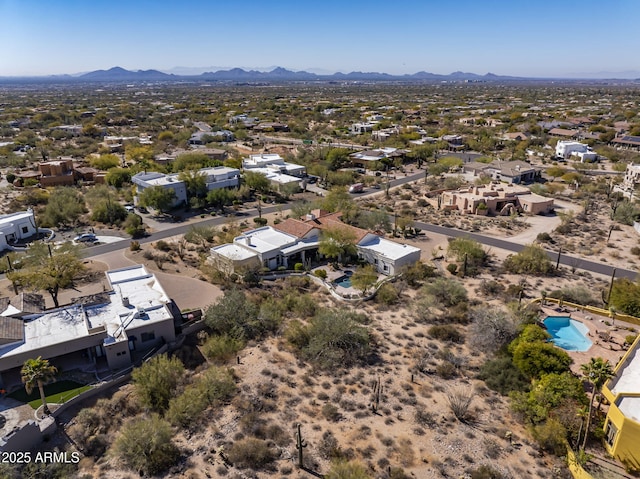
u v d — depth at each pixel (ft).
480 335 165.68
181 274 228.22
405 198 372.99
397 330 178.19
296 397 139.33
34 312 168.14
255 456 115.14
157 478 110.73
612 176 436.35
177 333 172.14
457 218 324.60
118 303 176.96
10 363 141.38
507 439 122.21
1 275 225.97
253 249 236.22
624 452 110.93
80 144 581.53
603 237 279.90
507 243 274.98
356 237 247.09
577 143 526.57
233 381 144.56
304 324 181.27
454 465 113.70
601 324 178.70
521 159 509.76
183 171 372.58
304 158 503.61
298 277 224.12
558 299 196.65
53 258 196.54
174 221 313.53
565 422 120.26
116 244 269.85
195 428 127.13
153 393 137.69
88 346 152.66
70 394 140.05
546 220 317.63
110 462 115.85
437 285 202.90
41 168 400.26
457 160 473.67
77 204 322.96
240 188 373.40
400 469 110.83
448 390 142.41
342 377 148.77
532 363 143.74
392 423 128.06
